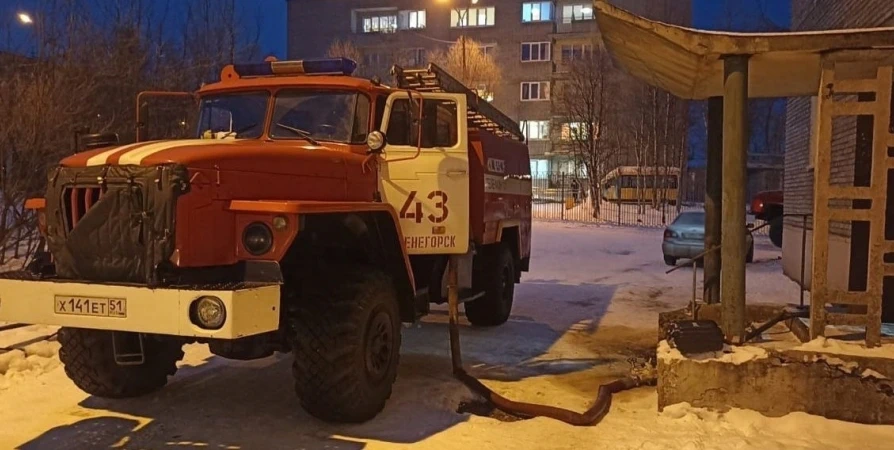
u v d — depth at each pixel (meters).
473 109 7.60
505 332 8.59
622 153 37.53
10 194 9.92
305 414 5.29
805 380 5.10
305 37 52.41
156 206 4.21
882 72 5.18
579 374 6.75
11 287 4.34
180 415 5.24
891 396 4.99
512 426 5.13
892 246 5.25
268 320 4.24
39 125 9.95
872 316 5.31
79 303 4.21
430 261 6.81
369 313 4.97
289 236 4.43
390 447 4.69
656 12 39.81
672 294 11.79
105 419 5.13
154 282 4.18
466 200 6.43
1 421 5.04
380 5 50.91
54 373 6.14
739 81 5.44
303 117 5.94
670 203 35.09
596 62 37.03
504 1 48.59
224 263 4.45
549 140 45.12
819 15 11.58
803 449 4.54
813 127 11.53
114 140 5.38
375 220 5.41
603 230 24.75
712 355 5.27
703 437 4.75
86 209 4.40
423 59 47.41
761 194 25.22
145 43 16.34
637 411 5.51
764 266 15.83
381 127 5.98
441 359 7.11
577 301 11.06
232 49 19.72
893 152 6.41
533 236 22.19
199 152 4.44
